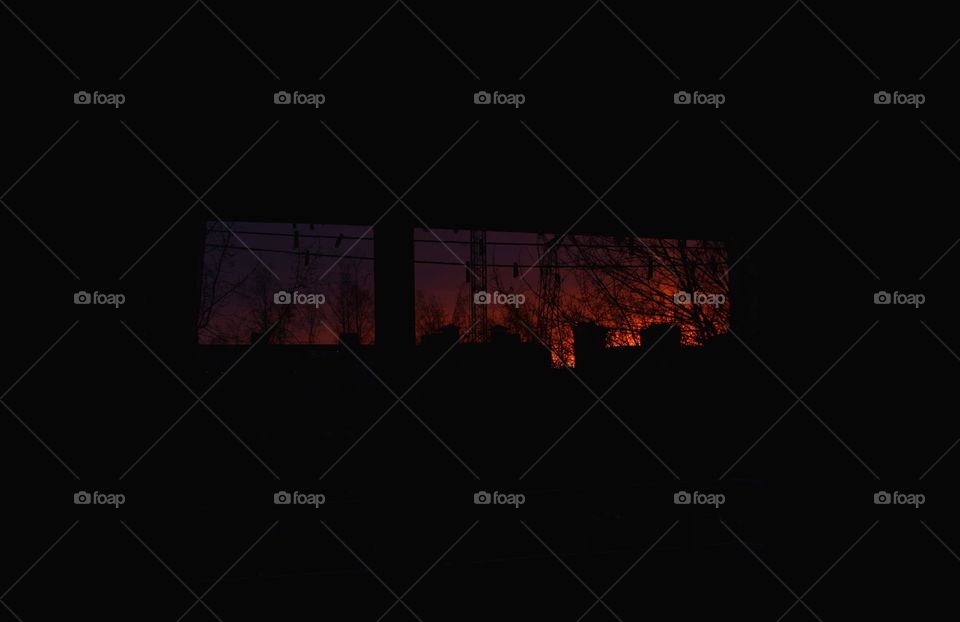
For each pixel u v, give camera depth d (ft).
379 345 12.54
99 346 11.64
